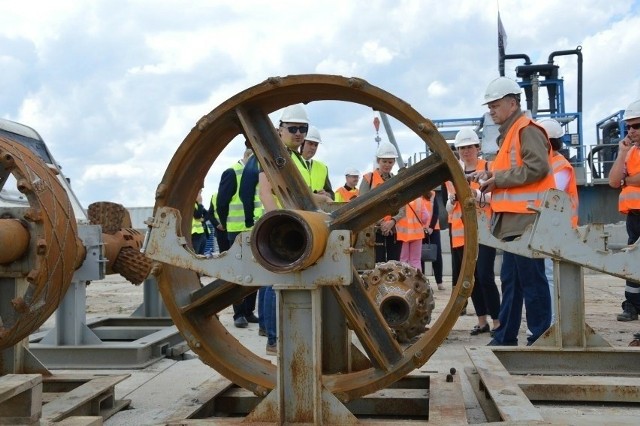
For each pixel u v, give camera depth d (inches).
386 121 405.7
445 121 649.6
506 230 214.1
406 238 349.7
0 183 154.6
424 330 244.4
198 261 128.3
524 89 750.5
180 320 144.5
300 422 126.0
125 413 162.1
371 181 345.7
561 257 150.0
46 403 152.0
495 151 466.0
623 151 284.2
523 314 346.3
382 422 128.2
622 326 291.9
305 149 268.2
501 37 766.5
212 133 143.1
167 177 140.9
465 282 128.2
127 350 215.2
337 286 134.4
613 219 647.8
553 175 231.6
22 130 323.9
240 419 134.1
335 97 139.2
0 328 139.4
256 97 137.9
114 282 625.0
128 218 241.9
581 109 761.6
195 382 194.1
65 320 220.4
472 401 167.3
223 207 275.7
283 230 125.0
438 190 479.2
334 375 152.7
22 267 142.4
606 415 155.8
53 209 144.0
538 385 167.9
